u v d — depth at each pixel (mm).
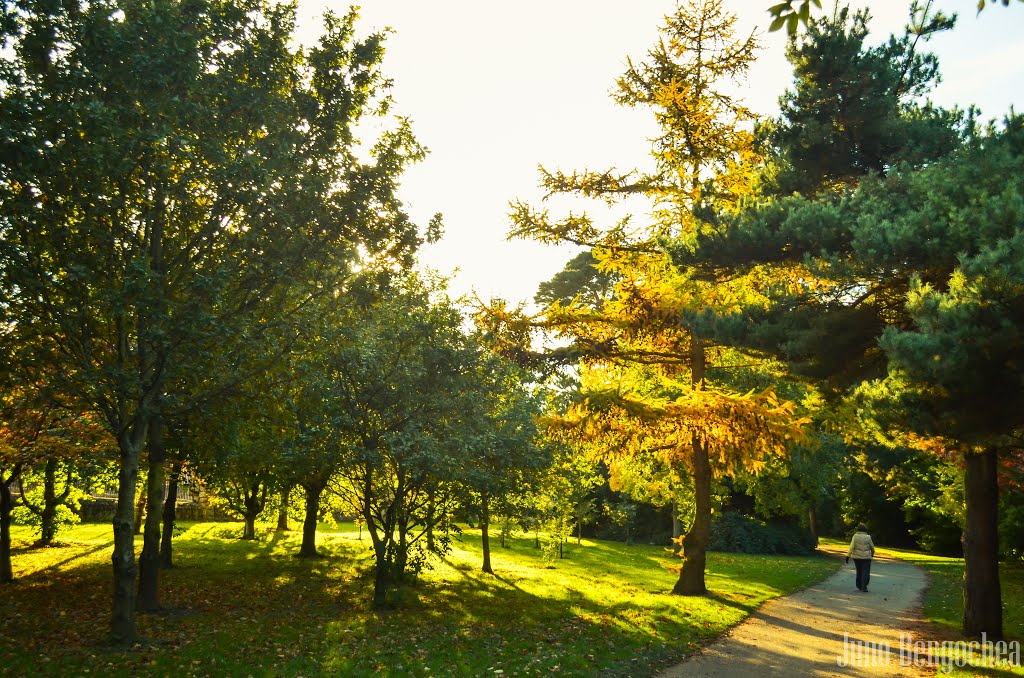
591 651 10258
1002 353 7598
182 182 10555
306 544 23500
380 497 15133
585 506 33938
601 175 15805
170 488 19594
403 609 14266
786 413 13898
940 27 16266
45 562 19828
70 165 9656
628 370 18891
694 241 12086
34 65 10023
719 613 13656
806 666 9266
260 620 12781
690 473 20656
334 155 12883
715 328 11250
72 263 10047
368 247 13336
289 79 12781
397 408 14156
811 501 35594
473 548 29938
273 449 14641
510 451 15109
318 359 13797
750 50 15195
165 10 10359
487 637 11461
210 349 11094
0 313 10430
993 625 11617
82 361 10633
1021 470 17094
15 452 15141
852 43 15828
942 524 38969
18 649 10016
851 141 15906
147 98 10172
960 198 9523
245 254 11852
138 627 11875
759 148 16344
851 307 11141
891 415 8727
